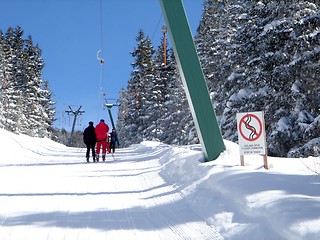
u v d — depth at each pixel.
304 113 13.98
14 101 47.09
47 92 60.22
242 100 18.39
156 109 44.25
